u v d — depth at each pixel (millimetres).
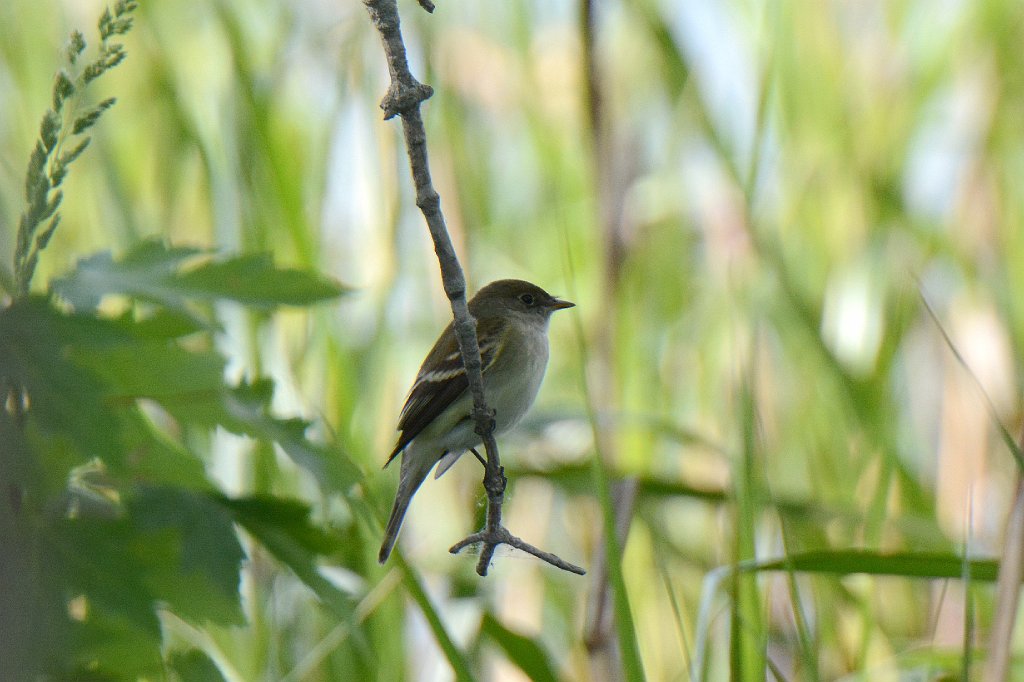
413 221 10391
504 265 13188
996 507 11844
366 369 9742
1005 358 12547
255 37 10945
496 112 13406
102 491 4480
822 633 10062
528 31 13742
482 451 11320
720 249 12352
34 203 4176
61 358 3871
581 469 10805
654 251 12812
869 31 13656
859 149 13305
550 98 13578
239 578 4328
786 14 13023
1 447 3734
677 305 12664
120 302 6484
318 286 4703
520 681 10625
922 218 13359
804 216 13086
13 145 10953
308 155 10227
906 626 11156
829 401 11797
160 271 4543
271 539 5000
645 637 10477
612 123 12062
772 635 10055
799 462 11648
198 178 10656
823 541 10953
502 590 11578
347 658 9008
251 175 9477
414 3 11242
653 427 10766
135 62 11344
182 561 4246
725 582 7977
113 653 4004
